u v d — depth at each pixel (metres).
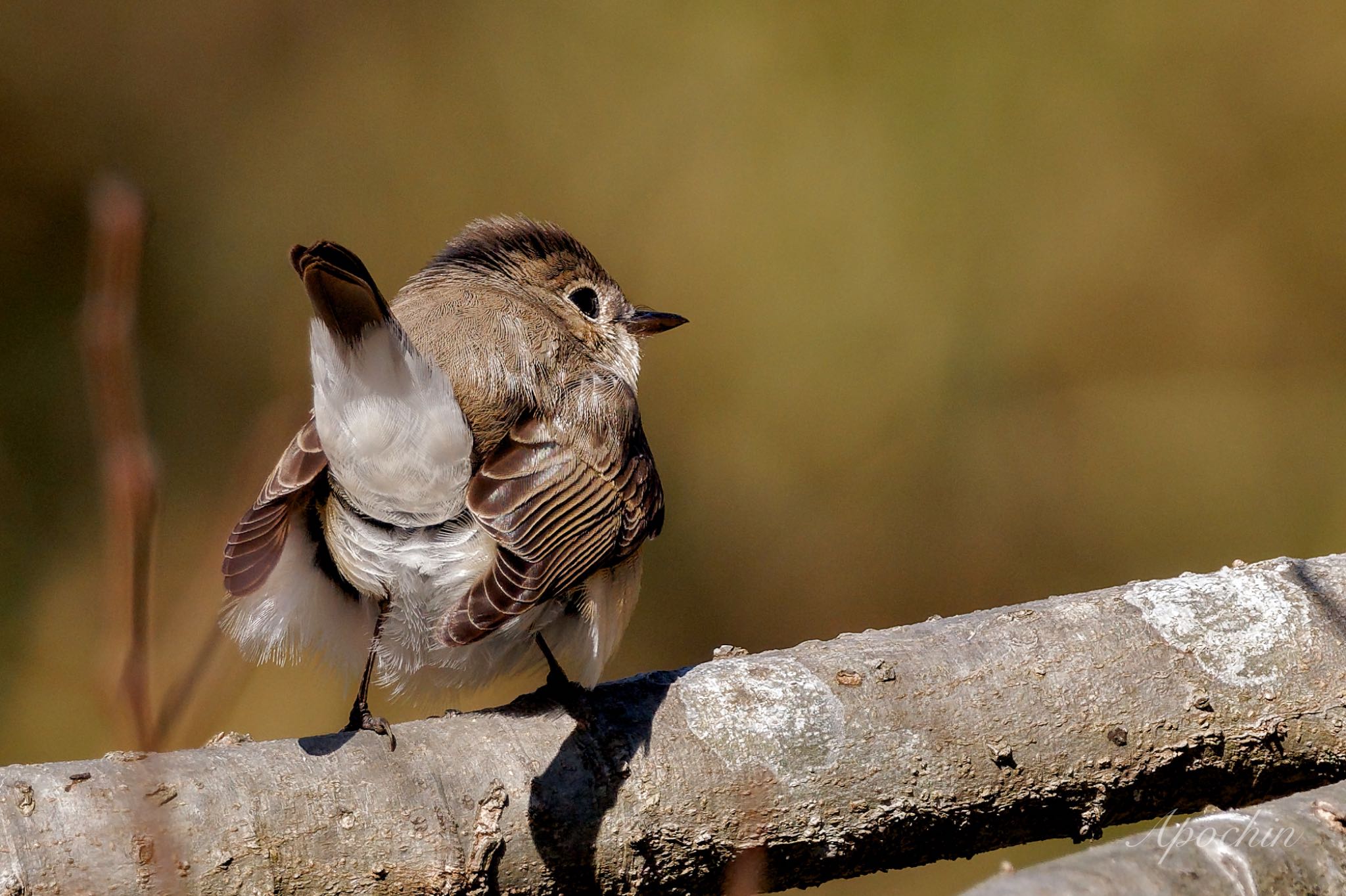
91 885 4.16
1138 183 12.98
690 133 13.35
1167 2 12.99
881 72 13.15
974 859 10.53
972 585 12.69
